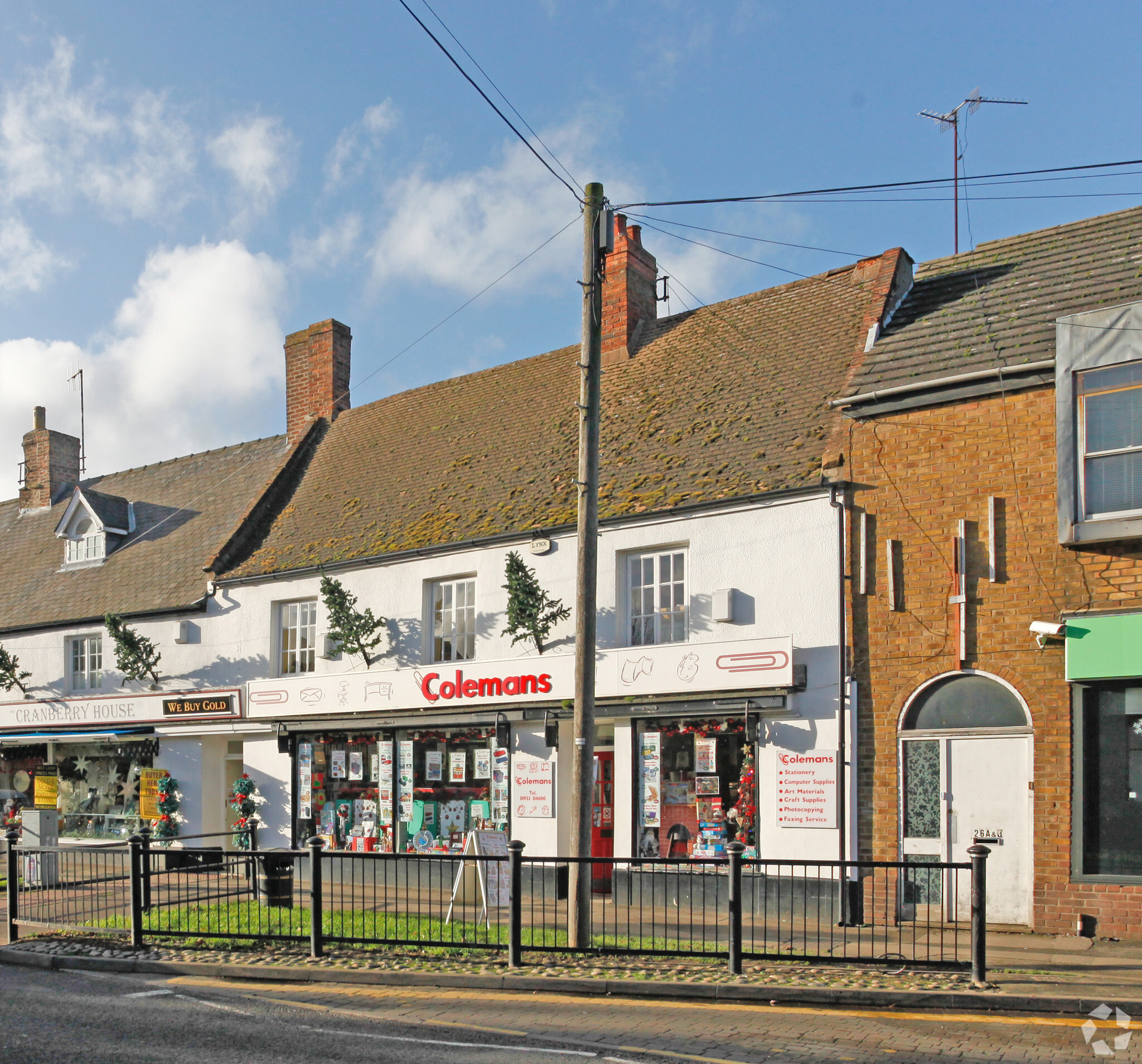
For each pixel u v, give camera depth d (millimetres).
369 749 17688
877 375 13844
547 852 15344
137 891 11500
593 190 11930
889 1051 7316
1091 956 10352
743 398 16438
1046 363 12211
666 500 14969
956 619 12477
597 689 14805
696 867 13742
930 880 12312
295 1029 8000
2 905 14289
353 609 18172
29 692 23266
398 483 20078
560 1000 9125
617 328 19719
